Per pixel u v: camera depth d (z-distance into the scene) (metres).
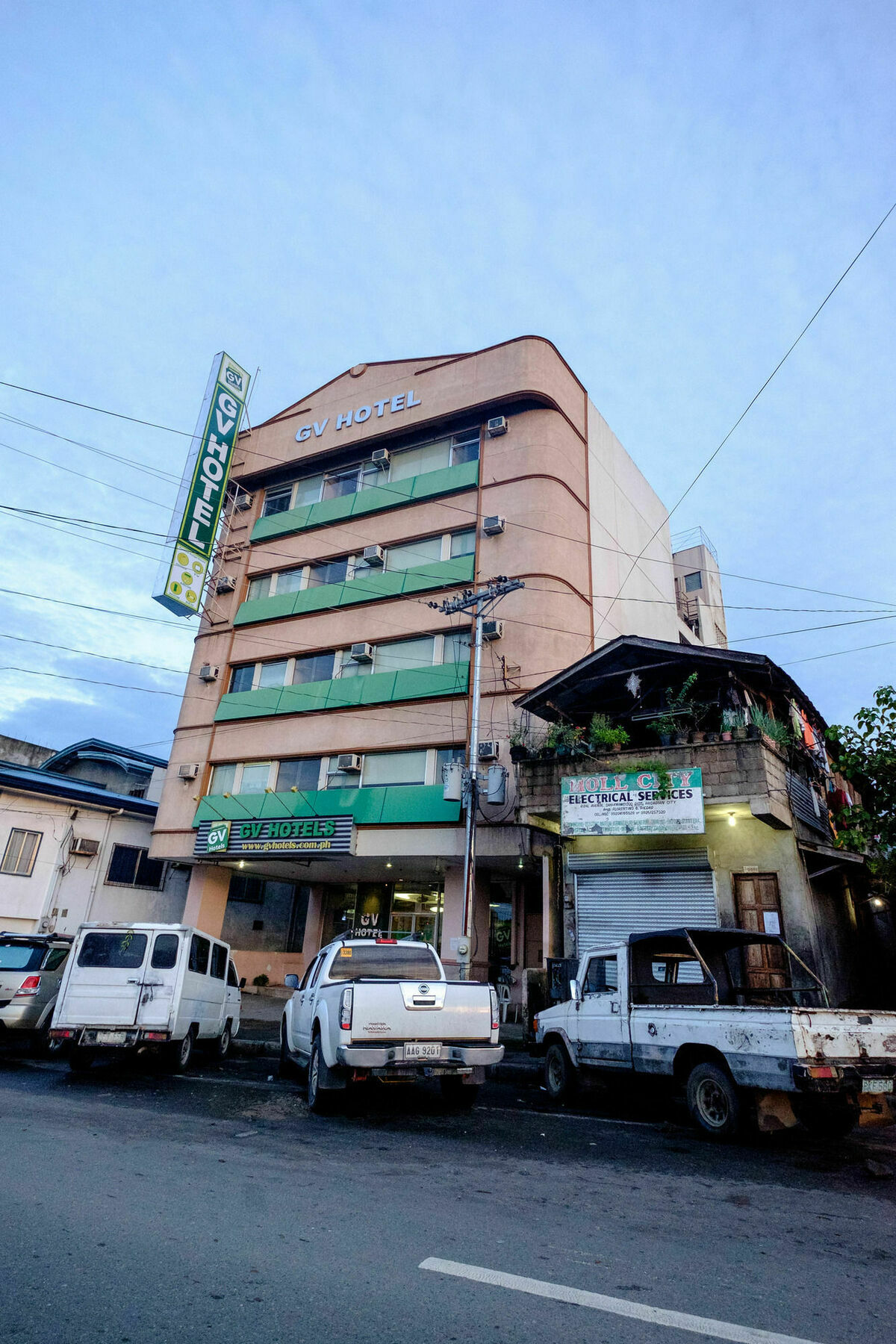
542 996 14.49
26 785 21.56
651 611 26.72
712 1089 7.04
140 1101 8.06
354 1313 3.16
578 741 15.03
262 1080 10.03
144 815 24.52
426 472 23.20
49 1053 12.12
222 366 25.42
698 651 13.95
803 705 16.48
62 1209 4.30
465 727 19.09
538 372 21.75
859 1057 6.43
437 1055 7.50
